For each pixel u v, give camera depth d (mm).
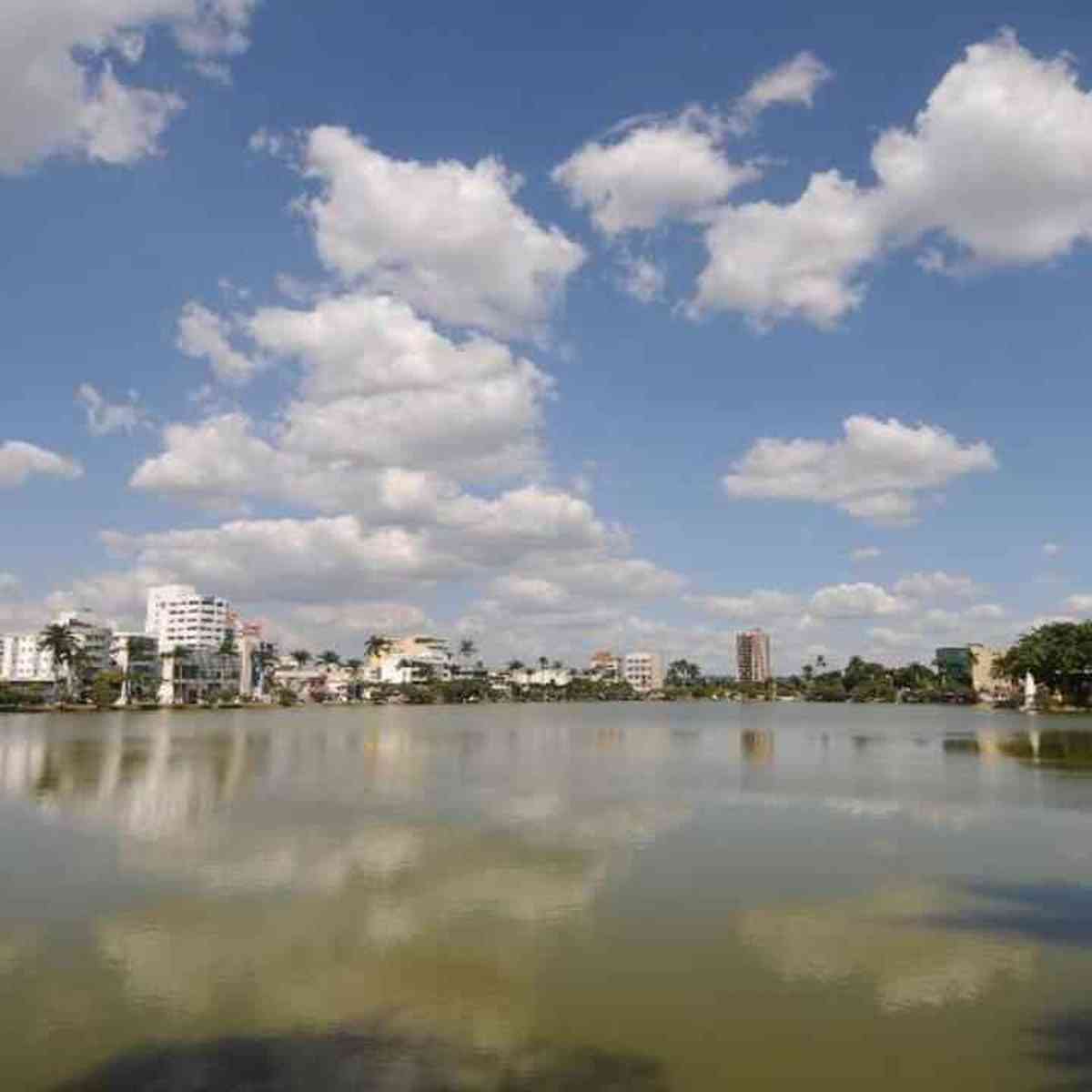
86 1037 20094
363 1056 19234
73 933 27484
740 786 64188
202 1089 17750
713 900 31344
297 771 75125
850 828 46375
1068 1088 17891
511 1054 19297
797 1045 19781
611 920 29047
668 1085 17969
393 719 196625
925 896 32125
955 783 66375
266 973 24062
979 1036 20250
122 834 43625
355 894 32219
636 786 64312
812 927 28250
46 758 86312
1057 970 24453
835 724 162125
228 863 37156
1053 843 42281
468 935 27266
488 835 43562
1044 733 129000
